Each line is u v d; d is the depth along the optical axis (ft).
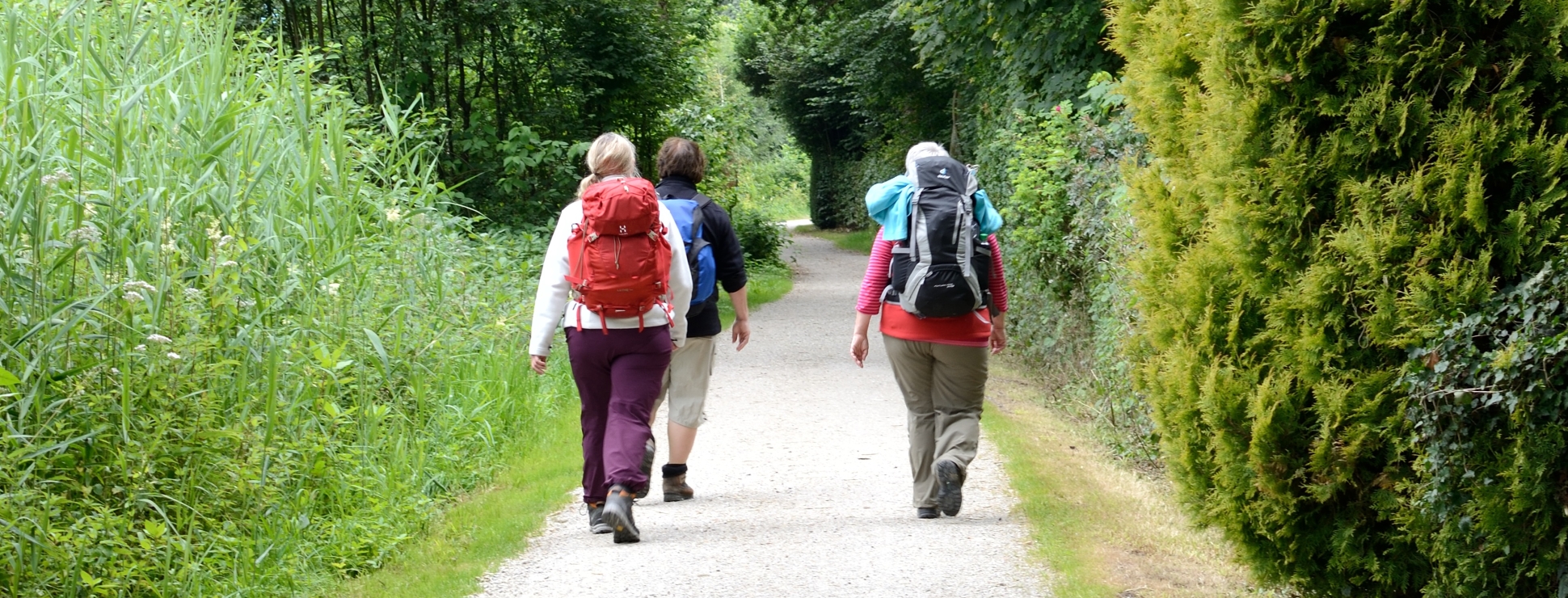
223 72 23.81
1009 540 18.56
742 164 118.01
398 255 26.58
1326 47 12.31
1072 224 32.99
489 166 51.80
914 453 19.99
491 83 56.29
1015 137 45.21
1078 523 19.35
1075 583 16.30
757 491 22.49
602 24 57.57
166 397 17.74
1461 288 11.39
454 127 51.98
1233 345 13.46
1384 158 12.14
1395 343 11.82
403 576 17.57
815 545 18.52
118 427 17.25
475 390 26.32
